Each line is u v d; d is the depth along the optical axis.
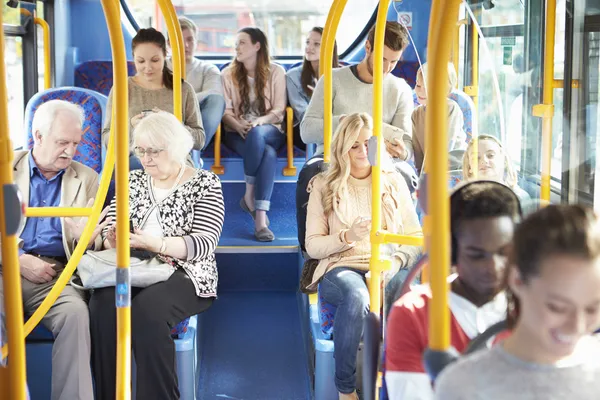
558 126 2.51
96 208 2.96
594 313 1.19
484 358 1.28
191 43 5.53
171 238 3.28
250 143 5.07
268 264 4.92
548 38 2.45
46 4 5.25
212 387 3.83
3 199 1.74
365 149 3.38
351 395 3.21
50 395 3.29
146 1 5.80
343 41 5.90
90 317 3.17
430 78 1.45
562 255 1.18
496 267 1.63
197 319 3.87
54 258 3.43
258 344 4.27
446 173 1.43
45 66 4.97
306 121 4.38
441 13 1.43
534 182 2.49
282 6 5.94
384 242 2.74
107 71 5.76
